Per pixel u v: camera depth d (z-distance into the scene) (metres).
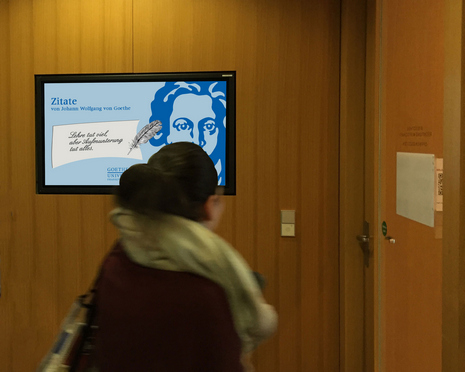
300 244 2.82
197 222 1.24
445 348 1.38
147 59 2.82
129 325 1.13
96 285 1.29
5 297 2.94
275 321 1.21
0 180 2.91
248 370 1.23
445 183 1.37
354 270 2.70
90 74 2.84
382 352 2.39
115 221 1.22
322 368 2.85
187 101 2.80
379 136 2.39
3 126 2.90
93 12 2.83
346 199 2.68
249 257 2.83
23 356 2.95
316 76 2.77
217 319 1.12
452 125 1.32
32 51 2.87
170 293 1.13
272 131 2.79
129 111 2.83
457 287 1.29
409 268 2.00
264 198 2.81
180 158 1.25
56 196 2.88
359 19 2.63
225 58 2.79
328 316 2.84
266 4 2.76
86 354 1.29
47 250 2.90
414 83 1.91
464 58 1.26
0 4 2.87
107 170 2.85
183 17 2.79
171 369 1.11
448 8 1.34
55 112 2.87
